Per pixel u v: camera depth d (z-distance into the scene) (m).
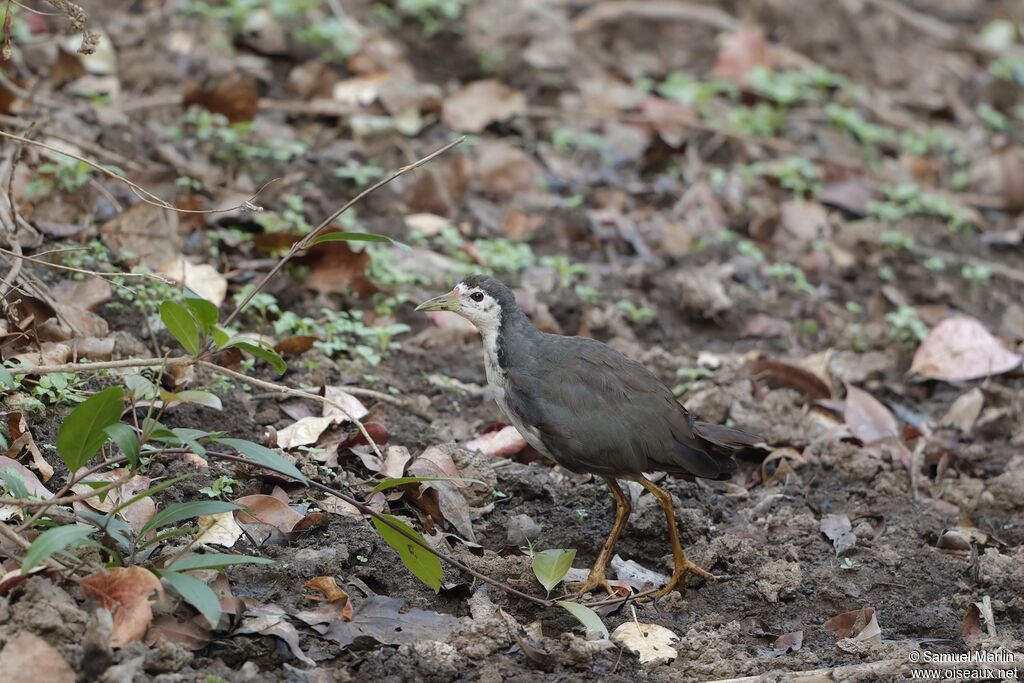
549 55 16.78
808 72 17.89
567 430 8.80
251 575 7.96
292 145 13.51
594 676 7.74
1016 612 8.93
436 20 17.05
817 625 8.69
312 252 11.84
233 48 15.23
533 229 13.70
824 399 11.57
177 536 8.05
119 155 12.47
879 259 14.21
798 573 8.97
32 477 8.27
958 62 19.66
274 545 8.25
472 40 16.89
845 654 8.17
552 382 8.91
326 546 8.40
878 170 16.11
